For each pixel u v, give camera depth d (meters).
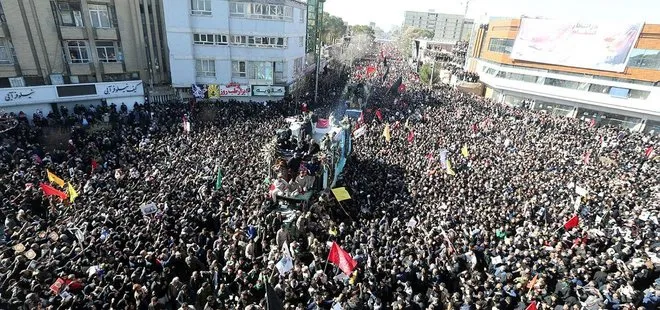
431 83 58.19
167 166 20.47
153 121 27.94
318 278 12.38
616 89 43.56
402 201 18.52
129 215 14.98
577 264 13.84
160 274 12.59
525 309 11.69
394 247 14.09
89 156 21.62
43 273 11.40
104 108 30.88
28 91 30.16
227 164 20.97
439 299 12.02
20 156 20.75
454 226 16.12
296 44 42.50
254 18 36.50
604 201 19.56
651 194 21.22
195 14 35.12
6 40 29.72
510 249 14.48
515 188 20.66
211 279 12.62
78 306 10.61
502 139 30.39
